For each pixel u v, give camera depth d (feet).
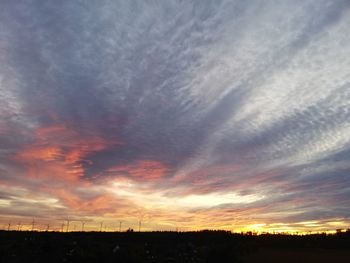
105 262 113.09
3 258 115.75
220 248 120.67
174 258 128.26
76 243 143.74
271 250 152.25
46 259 116.16
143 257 124.57
